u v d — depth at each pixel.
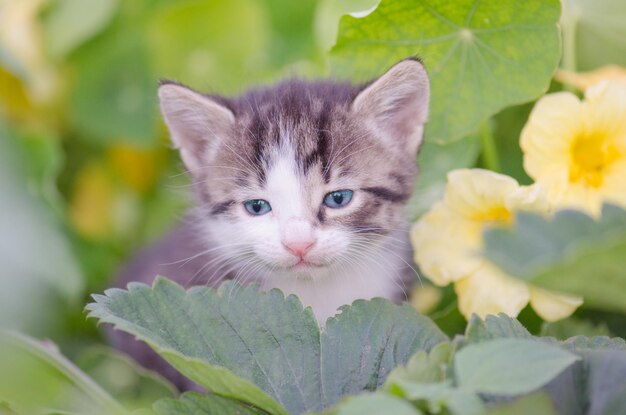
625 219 0.28
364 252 0.43
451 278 0.39
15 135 0.48
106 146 0.53
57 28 0.51
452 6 0.40
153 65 0.53
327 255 0.42
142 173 0.53
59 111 0.53
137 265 0.48
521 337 0.33
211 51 0.54
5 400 0.34
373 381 0.33
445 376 0.31
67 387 0.35
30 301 0.42
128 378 0.41
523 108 0.45
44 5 0.52
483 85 0.41
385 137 0.43
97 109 0.53
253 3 0.53
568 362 0.30
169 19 0.53
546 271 0.26
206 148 0.44
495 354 0.30
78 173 0.54
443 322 0.41
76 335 0.47
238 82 0.53
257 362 0.33
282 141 0.42
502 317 0.33
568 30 0.43
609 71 0.42
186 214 0.47
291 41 0.55
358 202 0.42
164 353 0.32
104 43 0.53
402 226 0.44
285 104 0.43
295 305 0.34
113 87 0.53
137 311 0.33
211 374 0.32
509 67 0.41
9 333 0.36
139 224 0.53
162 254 0.47
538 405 0.30
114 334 0.47
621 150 0.39
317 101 0.43
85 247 0.50
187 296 0.34
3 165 0.45
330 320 0.34
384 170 0.43
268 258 0.42
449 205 0.39
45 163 0.48
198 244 0.45
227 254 0.43
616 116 0.39
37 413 0.33
